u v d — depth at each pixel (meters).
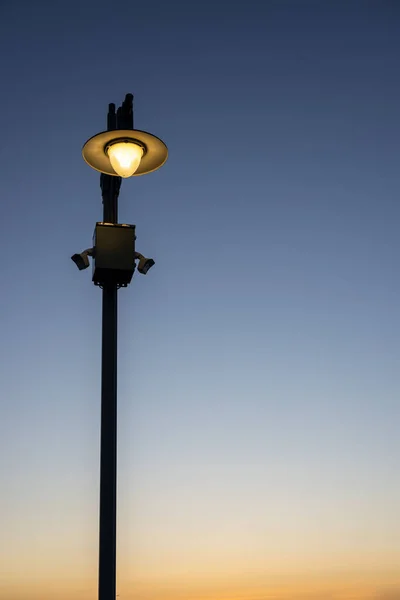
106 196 9.56
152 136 9.35
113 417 8.73
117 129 9.23
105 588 8.13
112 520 8.36
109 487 8.47
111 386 8.84
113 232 9.22
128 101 9.88
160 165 9.72
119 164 9.30
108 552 8.25
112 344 9.01
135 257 9.30
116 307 9.19
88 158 9.48
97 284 9.29
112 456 8.59
